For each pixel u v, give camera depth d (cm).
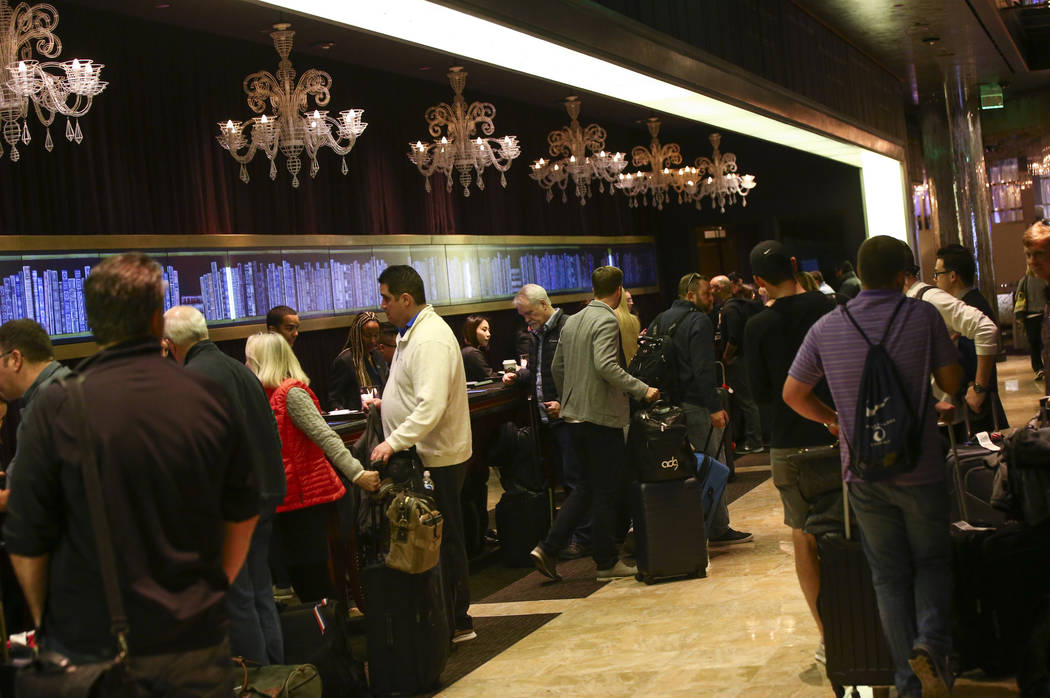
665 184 1305
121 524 200
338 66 947
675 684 404
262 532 400
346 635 425
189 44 788
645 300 1560
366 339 735
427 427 451
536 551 591
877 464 310
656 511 559
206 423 212
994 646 372
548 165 1147
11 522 201
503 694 416
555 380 605
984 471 425
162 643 200
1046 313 412
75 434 201
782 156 1670
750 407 1015
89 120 711
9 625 372
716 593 530
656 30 727
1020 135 2044
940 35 1352
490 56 628
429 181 1074
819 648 397
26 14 529
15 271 656
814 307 381
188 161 786
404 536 416
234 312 820
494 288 1182
